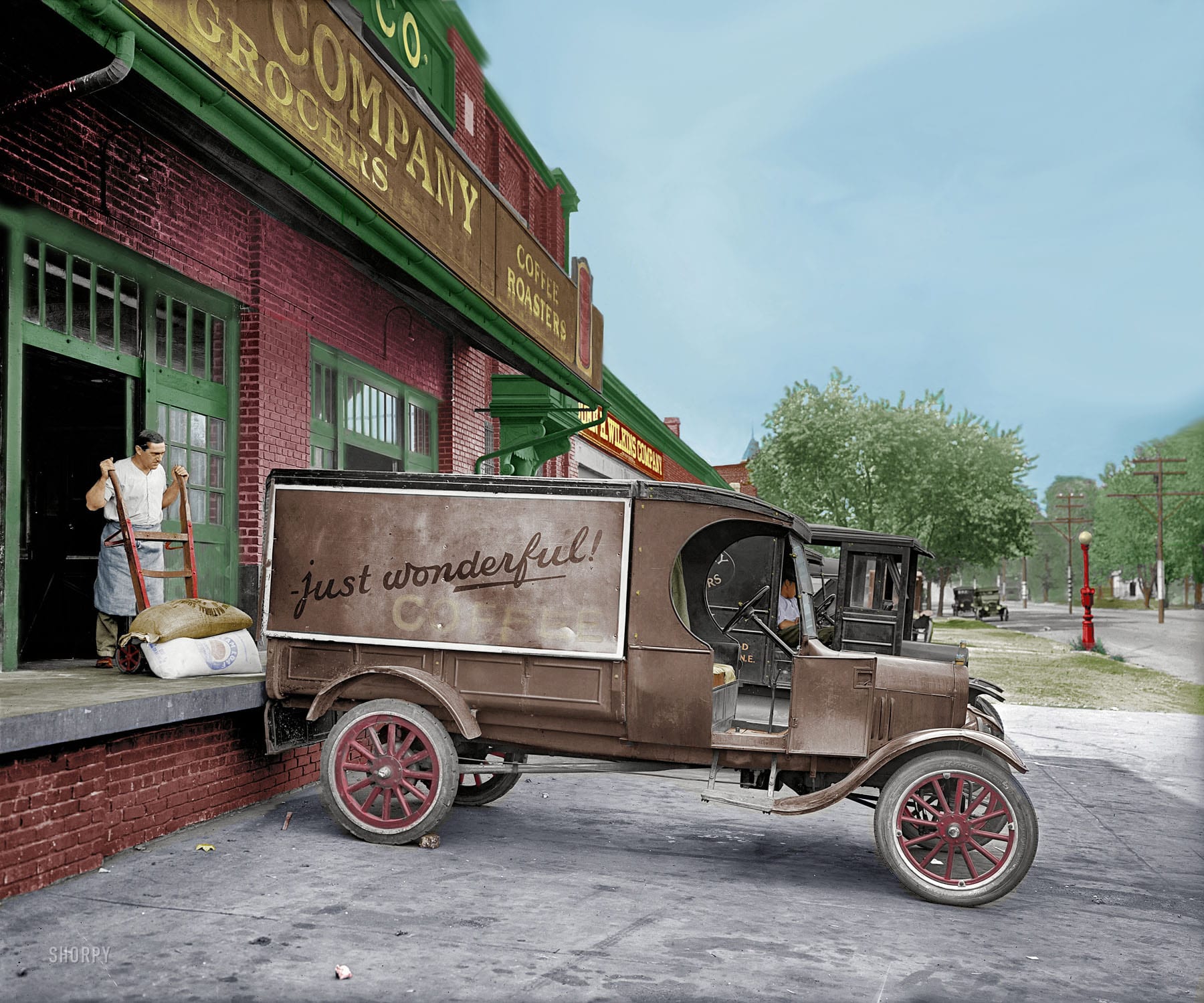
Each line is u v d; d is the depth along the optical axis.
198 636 6.12
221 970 3.67
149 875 4.86
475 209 9.49
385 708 5.69
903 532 42.72
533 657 5.64
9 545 6.07
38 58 5.34
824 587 11.66
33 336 6.16
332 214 7.04
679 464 32.09
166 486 7.00
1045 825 7.26
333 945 3.96
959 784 5.23
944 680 5.47
